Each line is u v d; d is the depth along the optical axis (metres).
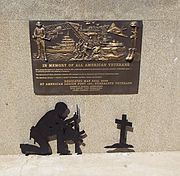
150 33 1.77
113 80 1.86
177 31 1.77
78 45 1.78
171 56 1.82
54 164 1.94
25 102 1.89
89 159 1.98
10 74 1.82
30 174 1.88
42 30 1.74
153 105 1.92
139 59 1.82
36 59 1.80
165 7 1.72
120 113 1.93
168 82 1.88
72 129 1.95
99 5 1.71
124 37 1.77
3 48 1.77
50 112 1.92
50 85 1.85
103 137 1.98
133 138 2.00
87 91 1.87
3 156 2.00
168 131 1.99
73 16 1.72
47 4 1.70
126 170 1.91
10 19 1.71
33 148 1.99
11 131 1.95
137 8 1.72
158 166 1.94
